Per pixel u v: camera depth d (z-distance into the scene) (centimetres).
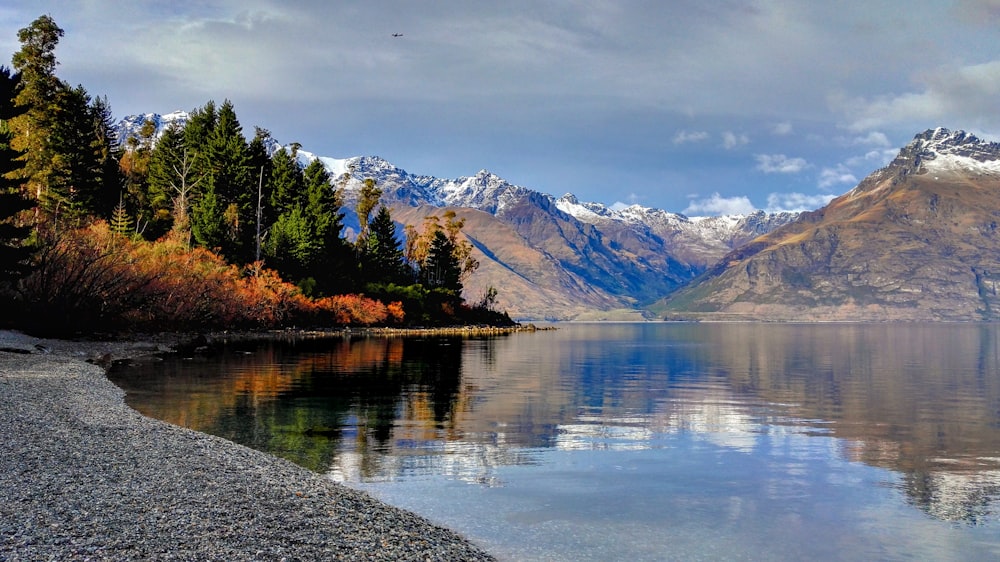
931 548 1795
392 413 3825
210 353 7631
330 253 15662
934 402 4931
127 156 15738
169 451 2323
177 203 13038
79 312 7469
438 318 19262
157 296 9150
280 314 12656
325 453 2734
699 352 12025
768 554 1728
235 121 13988
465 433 3294
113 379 4872
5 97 6153
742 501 2203
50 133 10744
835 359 10269
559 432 3422
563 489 2297
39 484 1741
